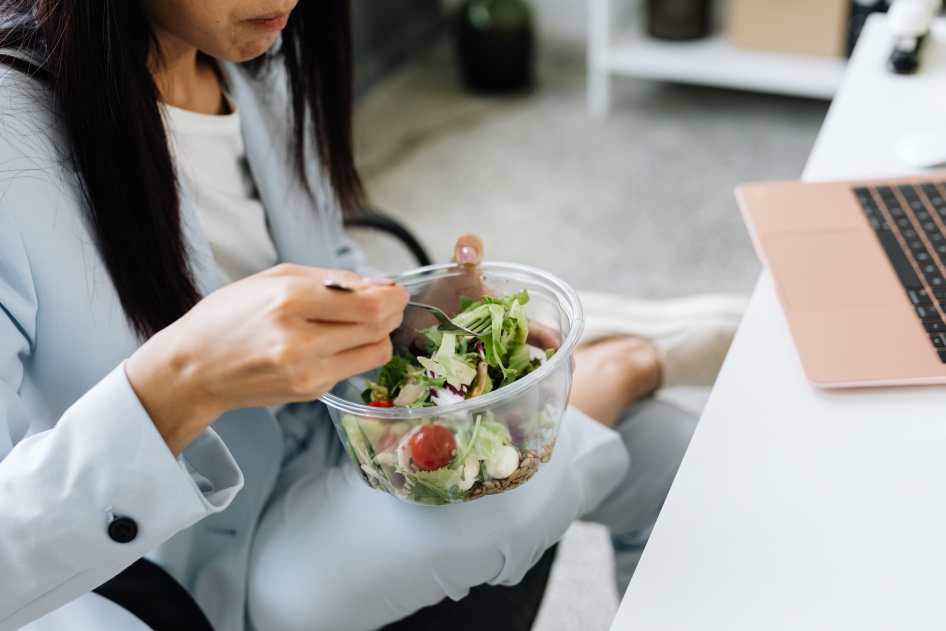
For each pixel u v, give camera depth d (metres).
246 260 0.98
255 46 0.79
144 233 0.76
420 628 0.84
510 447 0.67
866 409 0.68
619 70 2.50
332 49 0.94
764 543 0.59
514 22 2.62
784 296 0.78
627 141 2.47
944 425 0.66
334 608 0.81
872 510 0.61
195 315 0.60
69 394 0.80
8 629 0.66
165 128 0.80
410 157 2.49
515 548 0.79
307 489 0.90
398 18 2.89
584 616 1.33
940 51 1.18
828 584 0.57
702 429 0.68
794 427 0.67
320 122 0.98
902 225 0.84
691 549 0.60
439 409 0.63
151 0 0.73
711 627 0.55
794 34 2.33
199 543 0.89
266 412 0.92
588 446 0.88
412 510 0.81
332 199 1.07
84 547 0.64
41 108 0.74
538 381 0.65
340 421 0.68
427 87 2.83
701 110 2.57
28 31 0.74
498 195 2.30
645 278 1.98
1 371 0.72
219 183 0.94
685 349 1.10
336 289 0.58
